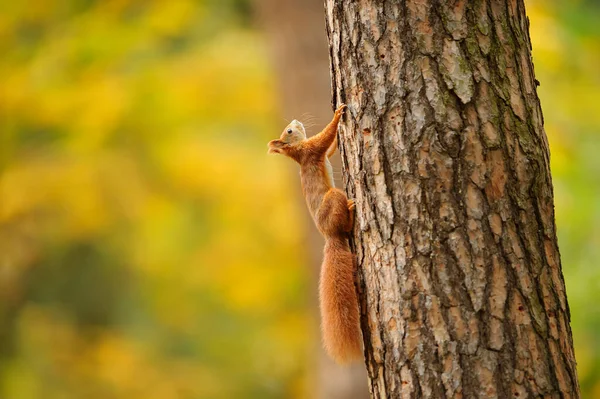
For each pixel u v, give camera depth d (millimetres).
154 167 16188
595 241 11477
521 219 4848
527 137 4922
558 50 13055
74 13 16203
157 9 15492
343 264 5383
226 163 15859
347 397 11047
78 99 15195
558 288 4906
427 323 4840
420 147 4887
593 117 13445
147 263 17156
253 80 15703
